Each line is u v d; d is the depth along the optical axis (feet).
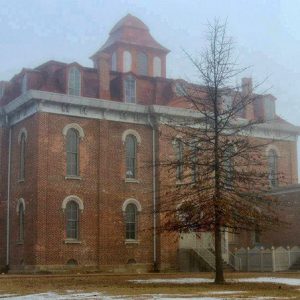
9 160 134.51
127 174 132.46
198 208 83.25
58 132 124.98
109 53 165.37
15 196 130.21
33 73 132.98
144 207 132.57
